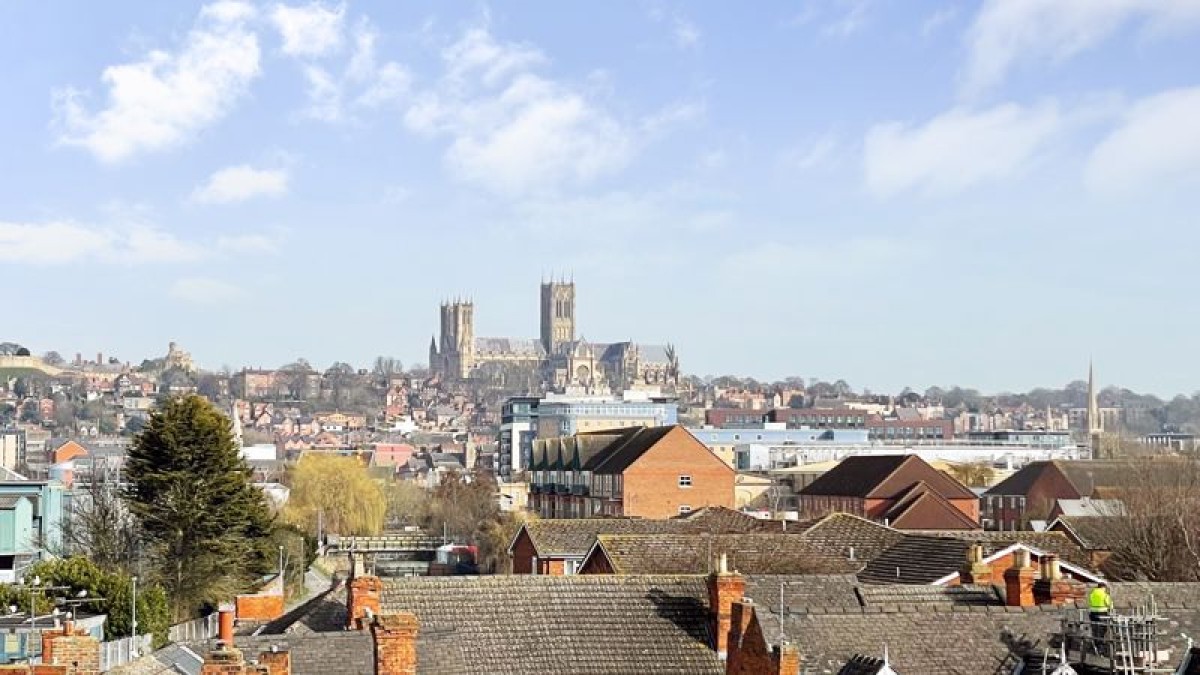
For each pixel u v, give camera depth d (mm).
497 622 49188
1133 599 47438
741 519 99938
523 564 97812
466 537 193125
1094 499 159250
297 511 185125
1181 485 123688
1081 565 81375
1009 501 187375
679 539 77625
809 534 81375
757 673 41844
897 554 73812
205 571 110938
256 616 67188
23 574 93000
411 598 50094
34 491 116250
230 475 113000
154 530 111625
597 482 194500
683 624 50062
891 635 42750
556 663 47719
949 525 149500
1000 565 70125
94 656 46500
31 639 62500
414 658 43906
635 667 48031
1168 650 40906
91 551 112625
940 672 41594
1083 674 39375
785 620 42750
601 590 51344
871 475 176375
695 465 183250
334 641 45750
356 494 192625
